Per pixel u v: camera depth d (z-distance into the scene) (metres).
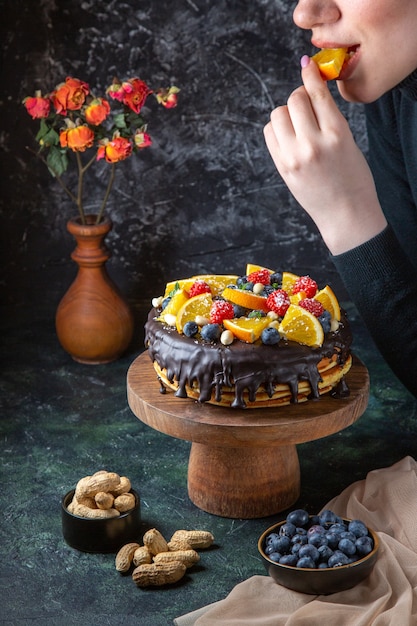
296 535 1.56
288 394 1.69
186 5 2.51
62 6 2.48
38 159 2.59
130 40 2.53
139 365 1.89
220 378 1.66
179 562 1.61
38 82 2.54
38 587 1.60
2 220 2.64
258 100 2.61
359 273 1.75
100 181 2.64
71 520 1.69
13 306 2.72
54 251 2.69
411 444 2.05
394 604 1.49
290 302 1.77
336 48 1.62
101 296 2.38
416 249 2.13
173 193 2.67
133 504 1.72
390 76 1.62
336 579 1.49
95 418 2.17
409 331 1.78
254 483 1.79
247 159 2.66
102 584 1.61
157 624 1.50
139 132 2.28
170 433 1.69
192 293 1.80
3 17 2.46
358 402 1.74
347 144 1.67
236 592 1.52
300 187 1.70
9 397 2.26
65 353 2.49
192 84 2.58
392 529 1.68
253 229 2.73
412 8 1.56
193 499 1.85
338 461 1.99
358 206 1.72
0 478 1.93
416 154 1.96
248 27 2.54
